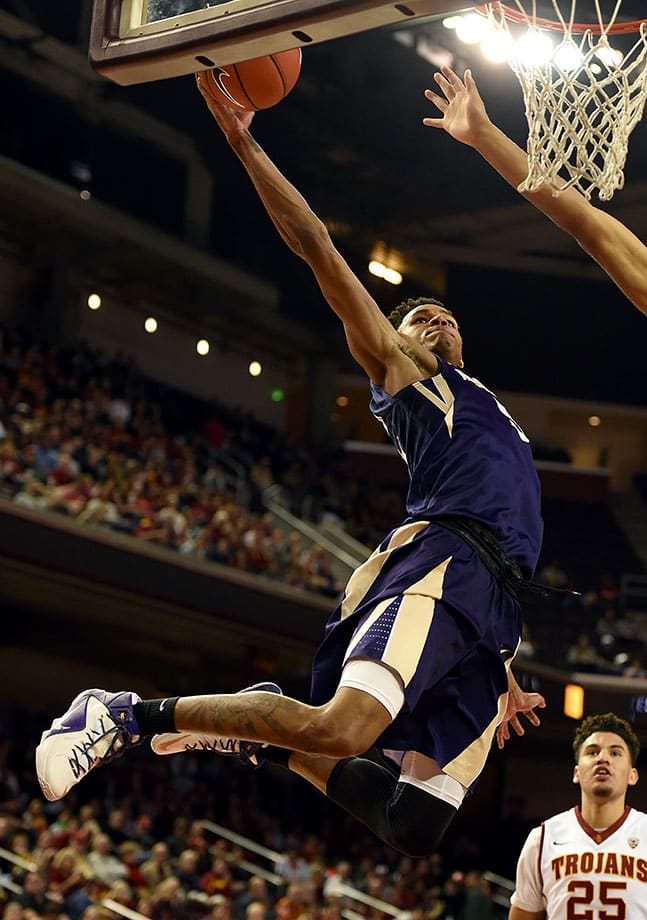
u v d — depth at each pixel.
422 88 20.38
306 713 2.63
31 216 21.06
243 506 18.78
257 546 16.36
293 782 16.97
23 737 16.08
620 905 3.15
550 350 27.72
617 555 25.28
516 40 3.07
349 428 28.41
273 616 15.73
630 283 2.76
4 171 19.83
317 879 12.55
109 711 2.82
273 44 2.78
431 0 2.52
